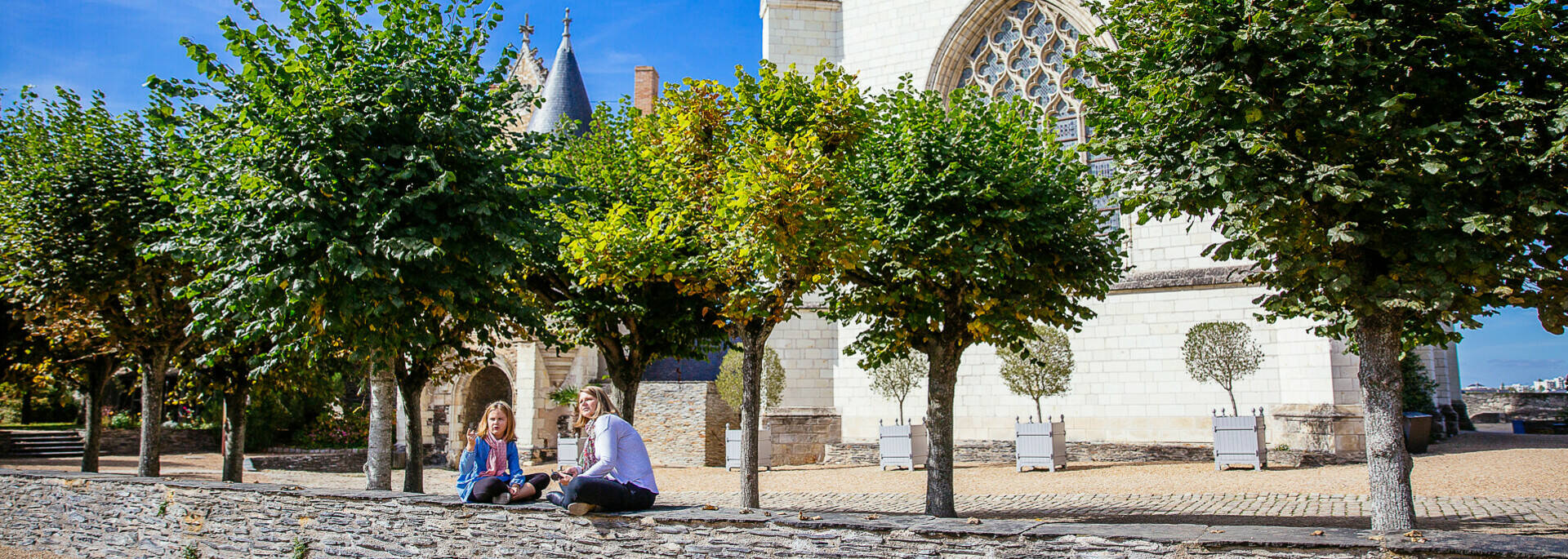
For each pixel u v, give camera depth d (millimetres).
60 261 14633
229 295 10391
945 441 12148
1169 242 22625
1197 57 8680
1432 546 5449
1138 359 22547
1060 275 12547
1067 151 13141
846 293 13039
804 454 24797
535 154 12461
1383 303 7785
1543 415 40781
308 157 10172
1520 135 7883
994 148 11953
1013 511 13578
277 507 9586
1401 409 8391
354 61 11102
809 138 10344
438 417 31953
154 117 11359
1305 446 19922
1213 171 8086
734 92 12195
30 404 35344
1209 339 20391
